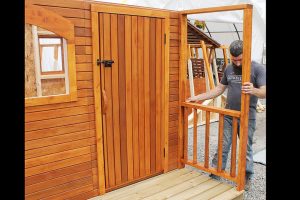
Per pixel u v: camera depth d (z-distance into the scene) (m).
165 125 3.78
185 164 4.26
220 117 3.51
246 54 3.14
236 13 6.32
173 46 3.73
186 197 3.26
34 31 2.60
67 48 2.83
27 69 2.58
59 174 2.94
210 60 7.87
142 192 3.35
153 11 3.43
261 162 4.86
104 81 3.13
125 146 3.41
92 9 2.94
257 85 3.49
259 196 3.81
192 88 6.91
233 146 3.45
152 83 3.56
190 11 3.59
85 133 3.08
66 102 2.89
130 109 3.40
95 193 3.23
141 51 3.39
